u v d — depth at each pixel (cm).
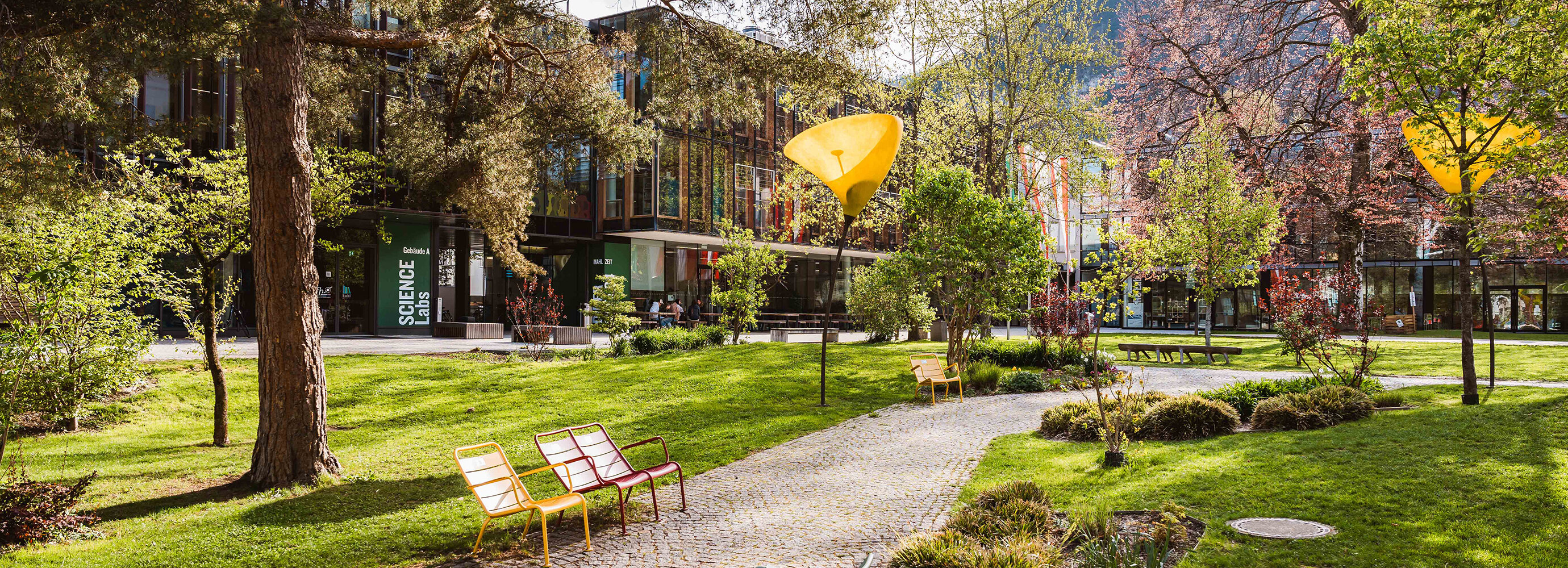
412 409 1512
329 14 1169
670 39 1521
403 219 3017
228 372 1706
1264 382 1262
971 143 2414
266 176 927
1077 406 1118
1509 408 1049
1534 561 520
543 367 1972
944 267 1739
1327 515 643
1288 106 2881
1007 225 1705
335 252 2944
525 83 1833
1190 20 2970
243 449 1206
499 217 2102
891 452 1038
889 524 702
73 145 1041
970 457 984
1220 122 2691
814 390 1652
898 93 2420
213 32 789
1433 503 653
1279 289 1422
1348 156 2742
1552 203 826
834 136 991
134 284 1305
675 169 3528
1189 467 833
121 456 1154
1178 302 4662
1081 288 1149
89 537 735
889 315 2656
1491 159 920
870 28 1434
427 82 2056
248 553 674
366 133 2619
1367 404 1096
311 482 934
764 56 1468
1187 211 2475
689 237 3672
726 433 1216
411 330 3136
